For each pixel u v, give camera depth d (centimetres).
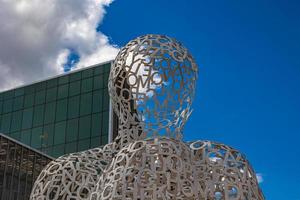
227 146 997
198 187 909
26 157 2652
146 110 1121
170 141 943
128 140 1115
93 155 1147
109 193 893
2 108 3600
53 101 3428
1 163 2473
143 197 880
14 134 3469
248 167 978
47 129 3362
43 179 1109
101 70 3328
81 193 1110
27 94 3553
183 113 1142
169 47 1136
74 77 3416
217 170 951
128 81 1134
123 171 902
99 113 3212
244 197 931
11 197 2497
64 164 1118
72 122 3291
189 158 941
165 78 1127
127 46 1170
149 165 930
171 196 963
